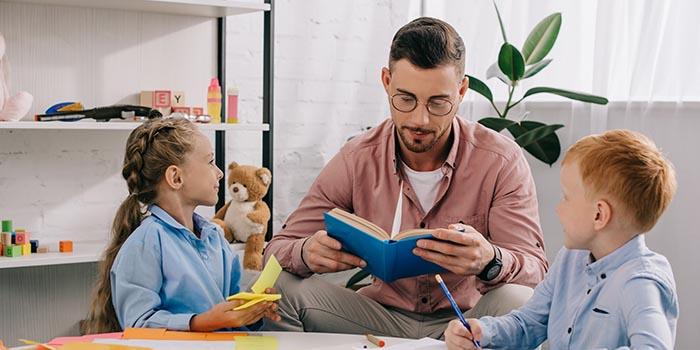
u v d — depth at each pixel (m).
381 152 1.96
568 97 2.57
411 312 1.92
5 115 2.16
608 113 2.68
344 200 1.99
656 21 2.54
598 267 1.34
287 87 2.93
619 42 2.66
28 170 2.40
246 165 2.73
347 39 3.06
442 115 1.74
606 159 1.30
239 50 2.77
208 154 1.70
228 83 2.75
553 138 2.71
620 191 1.29
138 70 2.53
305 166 2.98
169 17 2.58
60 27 2.40
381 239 1.49
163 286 1.57
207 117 2.42
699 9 2.47
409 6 3.20
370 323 1.85
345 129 3.08
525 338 1.46
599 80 2.67
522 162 1.93
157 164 1.65
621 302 1.27
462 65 1.76
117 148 2.54
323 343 1.38
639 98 2.58
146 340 1.36
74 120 2.25
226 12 2.54
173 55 2.59
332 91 3.03
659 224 2.53
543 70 2.87
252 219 2.46
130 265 1.54
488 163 1.90
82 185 2.49
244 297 1.40
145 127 1.70
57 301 2.45
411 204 1.92
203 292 1.59
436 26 1.76
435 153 1.89
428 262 1.57
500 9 2.98
